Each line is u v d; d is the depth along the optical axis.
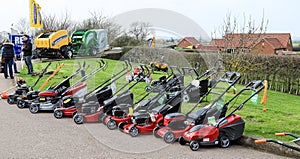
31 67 13.72
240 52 12.80
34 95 8.80
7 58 13.19
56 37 19.23
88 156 5.20
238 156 5.21
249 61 13.29
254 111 7.86
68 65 15.98
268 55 13.23
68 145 5.69
